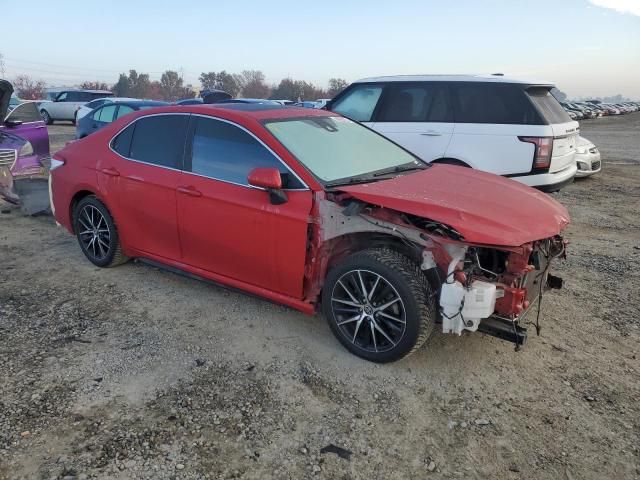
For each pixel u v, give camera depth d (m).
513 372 3.46
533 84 6.73
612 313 4.34
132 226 4.70
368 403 3.12
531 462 2.67
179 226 4.28
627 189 10.09
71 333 3.92
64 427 2.87
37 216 7.35
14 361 3.52
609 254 5.93
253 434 2.84
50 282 4.89
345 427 2.92
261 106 4.47
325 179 3.68
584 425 2.94
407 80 7.40
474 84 6.94
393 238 3.50
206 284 4.78
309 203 3.56
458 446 2.78
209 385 3.28
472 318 3.11
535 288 3.58
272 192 3.63
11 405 3.05
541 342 3.86
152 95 97.19
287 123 4.10
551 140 6.56
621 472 2.60
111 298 4.54
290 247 3.63
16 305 4.39
